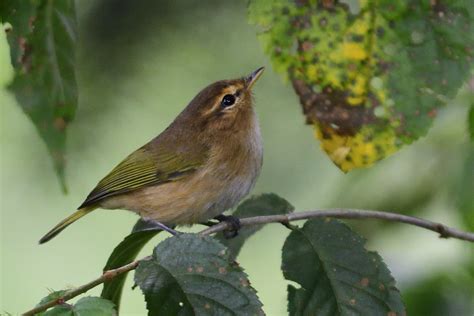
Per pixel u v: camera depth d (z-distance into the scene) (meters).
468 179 9.41
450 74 6.38
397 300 7.42
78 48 11.50
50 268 16.92
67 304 6.55
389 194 10.78
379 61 6.45
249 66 12.32
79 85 11.66
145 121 12.74
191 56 11.95
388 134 6.52
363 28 6.44
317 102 6.58
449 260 10.20
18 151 13.21
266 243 15.94
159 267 6.93
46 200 14.84
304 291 7.50
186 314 6.81
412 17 6.38
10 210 15.09
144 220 11.23
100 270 17.19
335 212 7.83
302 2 6.49
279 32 6.55
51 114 6.21
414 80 6.42
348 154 6.59
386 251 10.67
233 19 11.68
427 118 6.44
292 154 13.16
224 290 6.86
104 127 11.96
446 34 6.36
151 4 11.49
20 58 6.21
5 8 6.21
